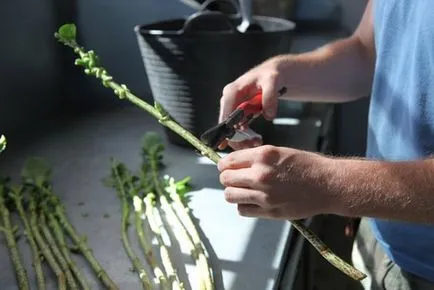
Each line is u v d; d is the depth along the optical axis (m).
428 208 0.74
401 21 0.99
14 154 1.48
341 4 1.98
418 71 0.92
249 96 1.10
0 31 1.47
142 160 1.42
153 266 0.93
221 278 0.91
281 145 1.46
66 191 1.25
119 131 1.66
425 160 0.78
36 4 1.64
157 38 1.33
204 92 1.34
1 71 1.48
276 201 0.74
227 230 1.06
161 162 1.39
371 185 0.74
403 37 0.99
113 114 1.81
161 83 1.39
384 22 1.03
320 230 1.75
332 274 1.86
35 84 1.66
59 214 1.10
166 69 1.36
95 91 1.86
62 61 1.80
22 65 1.59
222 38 1.28
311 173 0.74
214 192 1.23
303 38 1.93
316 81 1.22
